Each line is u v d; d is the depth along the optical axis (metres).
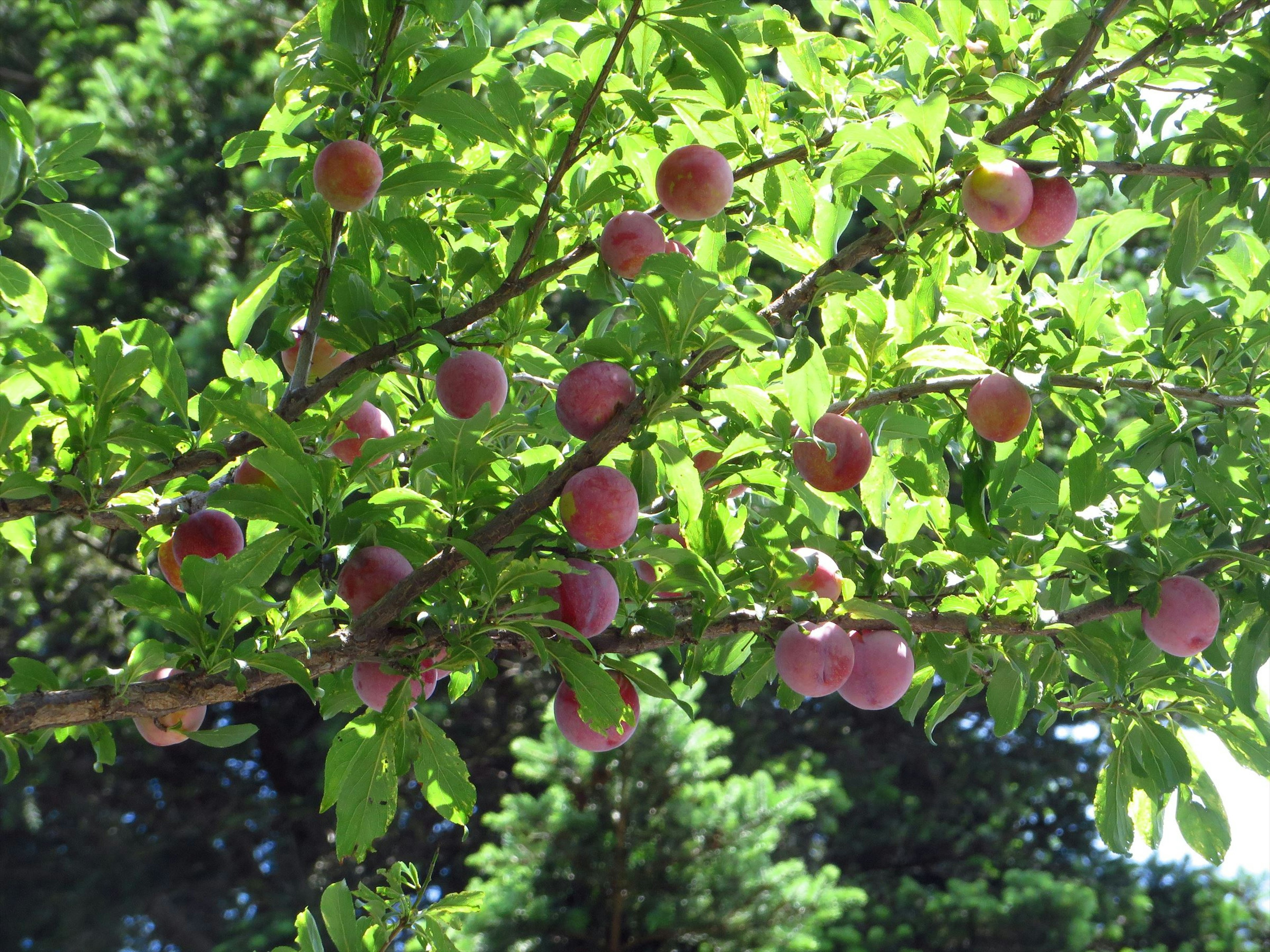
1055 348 1.47
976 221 1.41
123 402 1.38
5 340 1.36
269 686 1.32
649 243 1.44
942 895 4.94
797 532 1.45
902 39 1.65
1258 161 1.51
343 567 1.33
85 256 1.51
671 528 1.40
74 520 4.82
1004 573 1.41
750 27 1.52
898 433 1.47
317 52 1.45
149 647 1.29
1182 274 1.58
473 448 1.32
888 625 1.41
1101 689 1.52
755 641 1.47
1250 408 1.50
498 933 3.48
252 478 1.43
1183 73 1.51
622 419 1.31
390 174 1.46
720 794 3.72
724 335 1.31
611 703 1.31
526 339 1.61
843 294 1.47
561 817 3.53
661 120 1.57
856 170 1.41
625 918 3.65
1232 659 1.48
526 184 1.48
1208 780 1.55
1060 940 4.74
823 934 4.39
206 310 4.46
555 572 1.31
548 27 1.52
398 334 1.45
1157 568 1.42
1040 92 1.48
